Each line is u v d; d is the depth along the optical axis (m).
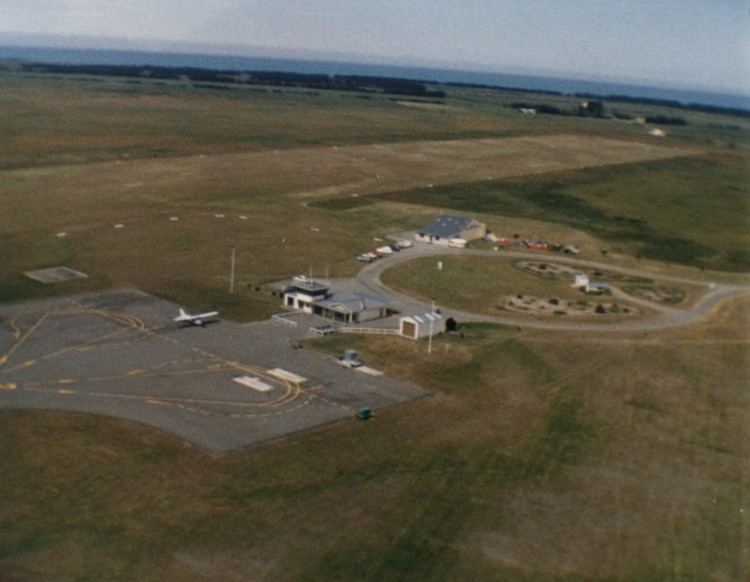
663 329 102.25
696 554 53.12
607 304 111.50
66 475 57.44
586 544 53.56
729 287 126.19
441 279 119.19
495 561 50.91
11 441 61.72
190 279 108.81
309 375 79.31
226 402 71.38
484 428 70.44
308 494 57.06
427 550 51.44
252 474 59.28
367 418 70.38
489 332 96.62
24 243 119.50
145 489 56.25
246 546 50.34
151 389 72.94
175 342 85.25
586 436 70.38
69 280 104.12
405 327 93.31
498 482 61.03
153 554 48.91
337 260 125.19
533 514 56.81
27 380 72.81
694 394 81.69
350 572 48.53
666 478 63.59
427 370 83.44
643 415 75.81
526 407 75.75
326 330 92.19
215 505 54.81
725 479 63.97
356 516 54.69
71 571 46.78
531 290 116.38
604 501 59.41
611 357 90.62
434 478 60.78
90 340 83.81
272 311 98.94
